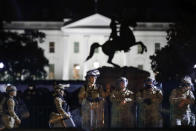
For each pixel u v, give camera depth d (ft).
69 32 534.37
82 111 85.15
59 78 557.74
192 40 332.39
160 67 329.52
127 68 155.74
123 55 531.50
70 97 121.70
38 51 434.30
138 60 554.46
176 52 331.77
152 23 561.84
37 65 430.20
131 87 149.38
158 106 86.12
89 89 85.46
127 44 173.78
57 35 561.02
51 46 561.02
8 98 82.94
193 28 338.95
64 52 543.80
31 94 124.06
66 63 538.47
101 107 84.94
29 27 557.74
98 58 538.88
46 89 128.47
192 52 328.90
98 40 541.75
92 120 84.33
